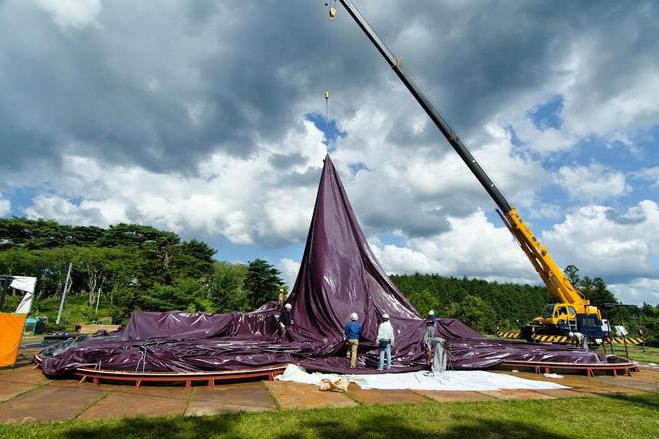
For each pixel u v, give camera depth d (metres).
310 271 16.84
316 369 12.45
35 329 30.61
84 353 11.12
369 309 15.97
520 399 9.53
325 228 17.45
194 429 6.55
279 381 11.29
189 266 54.16
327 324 15.41
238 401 8.84
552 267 24.77
